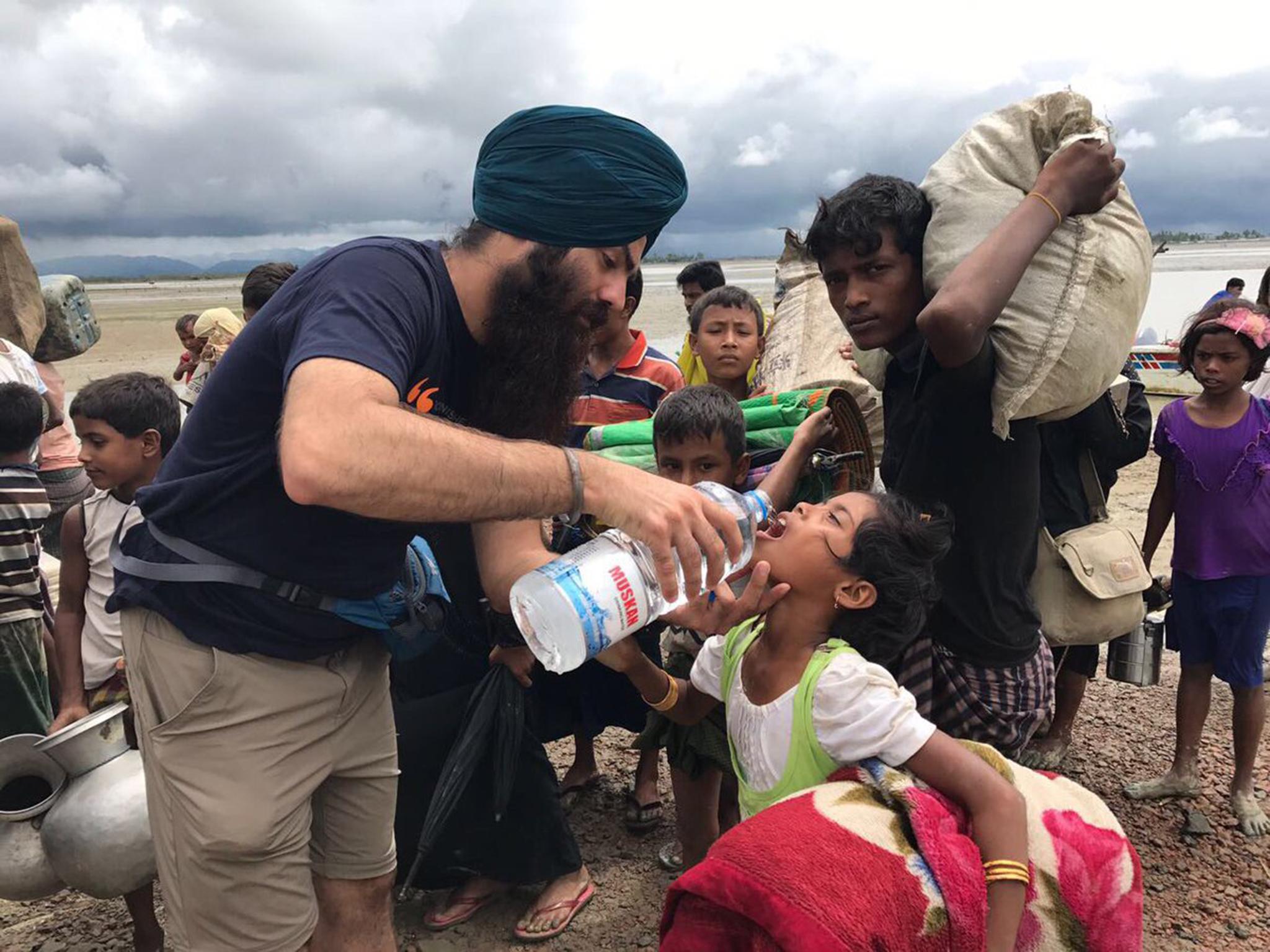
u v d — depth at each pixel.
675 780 2.69
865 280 2.22
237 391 1.78
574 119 1.70
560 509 1.56
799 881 1.47
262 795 1.96
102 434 3.04
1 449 3.54
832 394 2.52
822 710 1.79
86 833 2.68
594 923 2.99
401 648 2.26
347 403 1.43
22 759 2.80
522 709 2.80
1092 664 3.75
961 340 1.90
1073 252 2.03
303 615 1.93
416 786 2.91
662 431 2.74
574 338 1.85
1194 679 3.59
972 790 1.67
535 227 1.71
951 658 2.35
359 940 2.33
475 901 3.03
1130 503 7.88
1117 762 3.92
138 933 2.90
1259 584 3.40
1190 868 3.21
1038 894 1.74
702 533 1.56
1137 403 3.36
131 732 2.91
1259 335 3.40
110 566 3.21
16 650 3.54
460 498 1.46
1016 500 2.23
